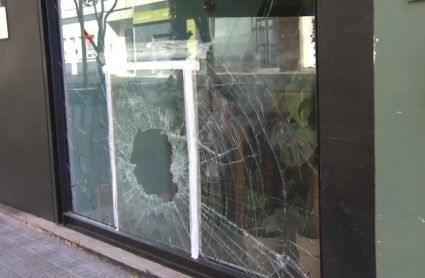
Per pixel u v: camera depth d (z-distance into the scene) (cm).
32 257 357
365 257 220
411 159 199
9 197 475
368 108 212
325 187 233
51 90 404
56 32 400
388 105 204
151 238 352
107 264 342
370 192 215
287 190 272
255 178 288
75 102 401
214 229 312
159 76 337
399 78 200
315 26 229
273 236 282
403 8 196
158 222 348
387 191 208
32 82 417
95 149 390
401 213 204
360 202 219
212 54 305
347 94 219
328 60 224
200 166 318
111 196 379
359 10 210
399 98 201
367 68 210
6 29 434
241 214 297
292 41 261
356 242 223
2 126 466
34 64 411
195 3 310
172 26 327
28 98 425
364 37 210
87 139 396
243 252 297
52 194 416
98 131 386
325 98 227
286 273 276
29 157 436
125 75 361
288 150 269
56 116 406
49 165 413
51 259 353
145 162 354
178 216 333
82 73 392
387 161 207
